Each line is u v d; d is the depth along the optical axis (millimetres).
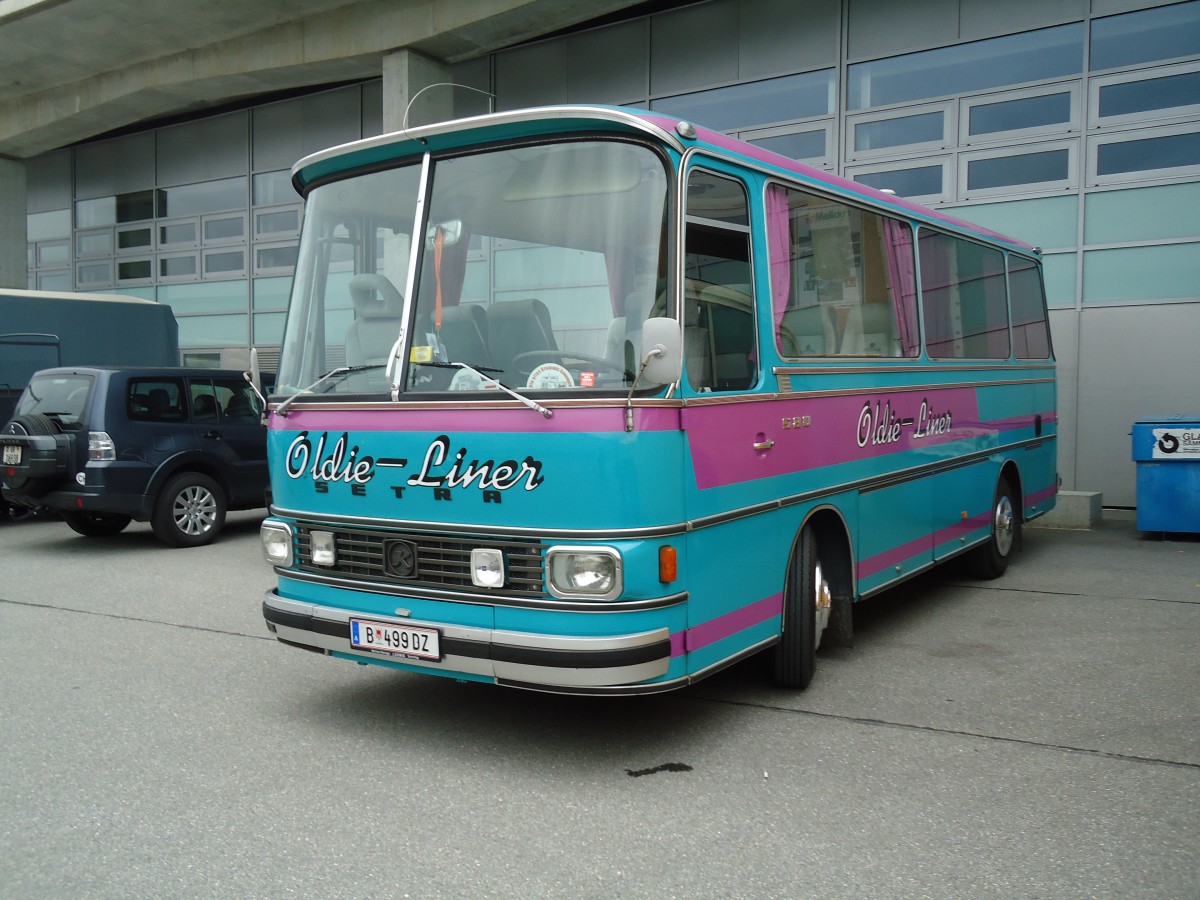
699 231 4656
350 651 4828
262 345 20281
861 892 3445
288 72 17219
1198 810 4086
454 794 4328
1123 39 12125
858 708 5422
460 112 17172
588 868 3643
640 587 4250
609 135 4562
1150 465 10789
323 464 4973
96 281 22734
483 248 4746
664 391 4344
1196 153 11789
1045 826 3947
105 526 12031
